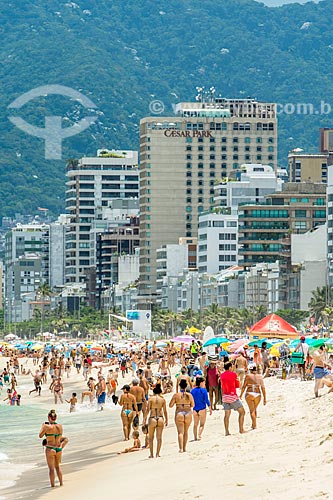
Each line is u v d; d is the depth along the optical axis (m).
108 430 138.75
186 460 90.94
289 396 129.62
